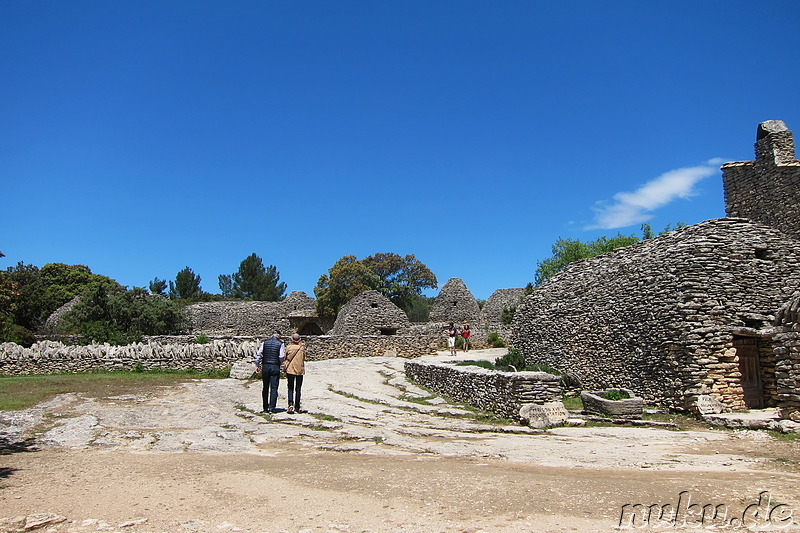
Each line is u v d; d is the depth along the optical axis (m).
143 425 13.75
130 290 38.69
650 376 17.41
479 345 40.50
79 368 25.70
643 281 18.66
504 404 15.23
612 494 6.98
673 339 16.50
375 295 41.47
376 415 15.43
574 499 6.76
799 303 12.97
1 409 15.34
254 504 6.74
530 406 13.99
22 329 34.09
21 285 51.31
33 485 7.69
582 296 22.39
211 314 53.44
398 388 22.62
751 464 9.24
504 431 13.22
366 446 11.19
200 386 21.45
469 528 5.75
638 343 18.14
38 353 25.41
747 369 16.45
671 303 16.86
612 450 10.66
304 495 7.14
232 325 52.84
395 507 6.55
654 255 18.91
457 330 41.03
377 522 6.00
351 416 14.92
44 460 9.62
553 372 22.17
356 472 8.49
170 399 18.23
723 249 17.12
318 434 12.63
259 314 53.56
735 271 16.97
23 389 19.31
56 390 19.22
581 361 21.23
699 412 14.99
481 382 16.97
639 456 10.01
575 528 5.73
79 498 6.98
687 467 8.99
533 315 25.72
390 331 41.03
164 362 26.12
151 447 11.02
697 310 16.34
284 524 5.97
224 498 7.02
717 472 8.57
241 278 81.88
